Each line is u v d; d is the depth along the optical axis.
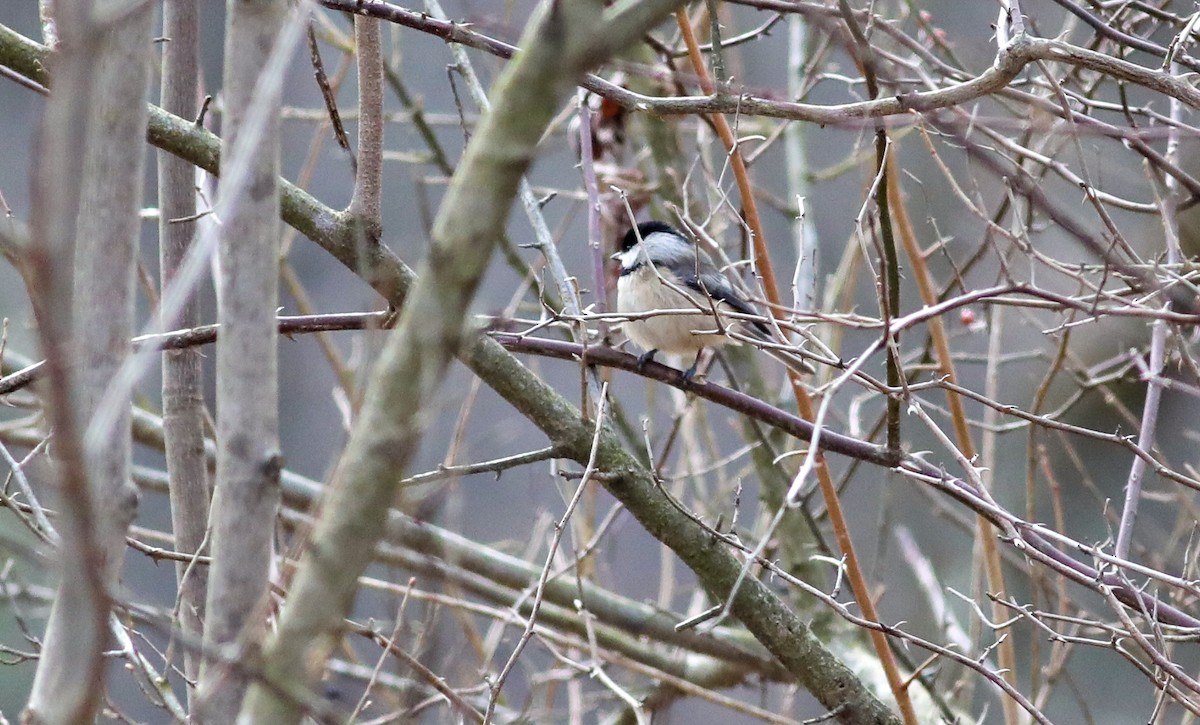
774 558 13.25
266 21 4.62
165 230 7.97
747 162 10.94
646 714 11.70
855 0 12.24
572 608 11.63
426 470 8.47
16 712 16.55
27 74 8.09
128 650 6.20
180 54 8.40
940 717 10.49
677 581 21.84
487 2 16.14
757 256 9.48
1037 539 8.14
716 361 14.19
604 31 3.48
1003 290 7.05
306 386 21.45
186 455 7.75
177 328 7.86
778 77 19.48
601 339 9.67
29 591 11.02
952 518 12.45
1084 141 12.05
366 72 8.13
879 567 12.80
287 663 3.70
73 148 3.25
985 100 10.51
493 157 3.50
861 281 17.44
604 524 10.66
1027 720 10.10
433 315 3.55
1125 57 9.99
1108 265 7.32
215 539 4.53
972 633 10.97
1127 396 17.33
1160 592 11.66
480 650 10.70
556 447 8.72
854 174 19.83
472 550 11.57
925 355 12.89
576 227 21.94
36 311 3.83
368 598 13.80
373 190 8.29
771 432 13.38
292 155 20.97
